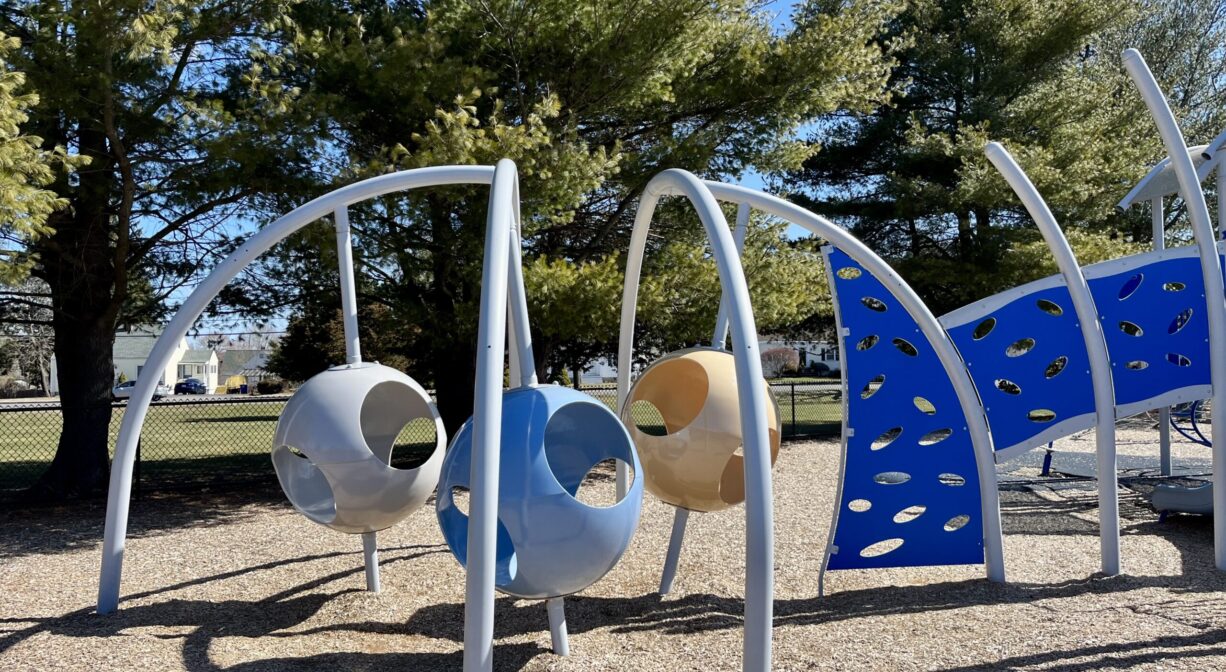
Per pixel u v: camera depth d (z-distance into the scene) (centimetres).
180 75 994
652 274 1177
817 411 2434
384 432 673
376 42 1020
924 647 462
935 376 598
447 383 1346
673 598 572
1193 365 616
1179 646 453
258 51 959
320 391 536
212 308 1233
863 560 589
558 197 996
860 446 590
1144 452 1336
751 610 362
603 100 1142
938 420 597
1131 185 1709
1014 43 1772
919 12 1859
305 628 522
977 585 589
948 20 1908
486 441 364
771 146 1357
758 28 1312
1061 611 523
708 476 514
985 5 1809
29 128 892
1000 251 1662
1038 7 1755
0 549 776
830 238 582
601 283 1013
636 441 543
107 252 1067
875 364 595
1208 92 2588
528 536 388
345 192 578
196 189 972
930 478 597
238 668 449
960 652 452
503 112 1068
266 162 944
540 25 1062
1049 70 1827
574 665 445
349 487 523
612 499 995
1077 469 1118
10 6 930
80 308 1071
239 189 1018
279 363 2562
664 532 774
